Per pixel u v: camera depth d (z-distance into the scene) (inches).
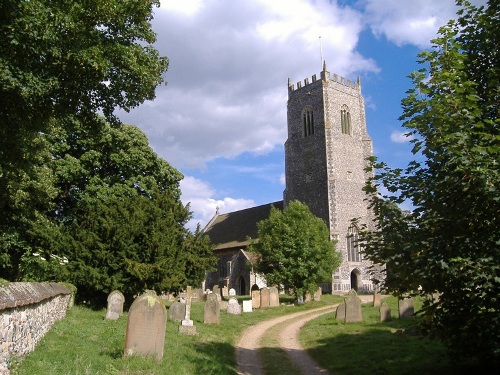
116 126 551.2
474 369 384.5
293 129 2391.7
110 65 454.0
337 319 884.0
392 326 743.1
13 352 320.2
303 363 526.0
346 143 2274.9
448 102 320.2
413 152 346.0
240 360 542.9
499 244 296.0
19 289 348.8
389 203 349.4
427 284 336.2
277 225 1497.3
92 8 426.6
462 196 308.2
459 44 345.4
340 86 2340.1
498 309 309.3
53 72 431.2
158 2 515.2
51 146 938.1
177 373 382.9
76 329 545.6
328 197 2151.8
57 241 882.1
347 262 2071.9
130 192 1174.3
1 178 545.3
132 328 411.5
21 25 379.2
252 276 2018.9
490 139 307.7
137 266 865.5
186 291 1341.0
